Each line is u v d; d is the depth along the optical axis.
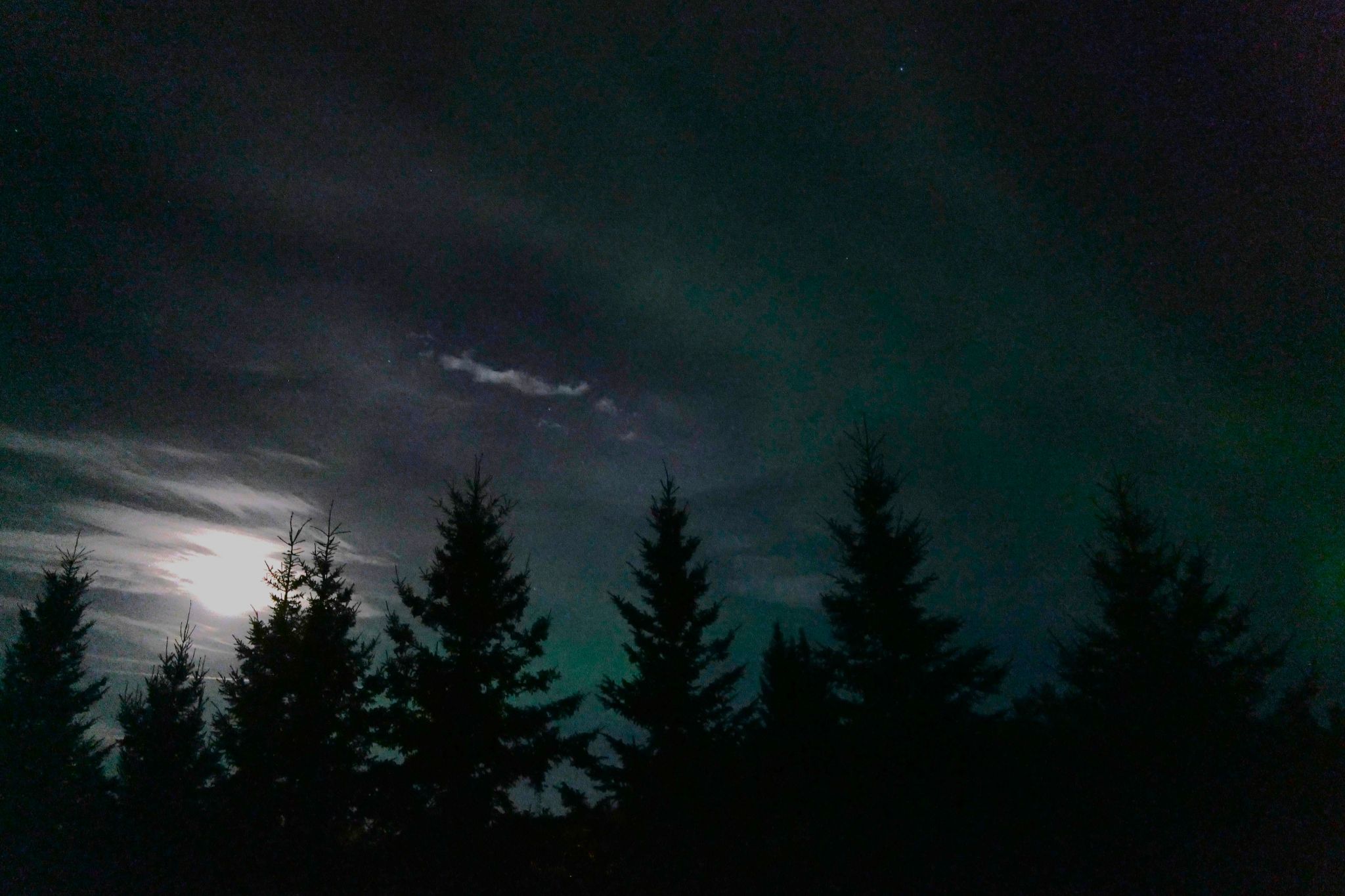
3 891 21.19
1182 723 18.59
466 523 23.08
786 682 22.58
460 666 21.58
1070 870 16.67
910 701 18.36
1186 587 20.45
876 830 17.84
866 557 19.66
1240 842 16.22
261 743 22.33
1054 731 19.66
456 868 19.89
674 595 22.94
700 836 20.27
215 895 20.92
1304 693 20.47
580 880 21.47
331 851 21.08
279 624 23.77
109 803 25.06
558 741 21.92
